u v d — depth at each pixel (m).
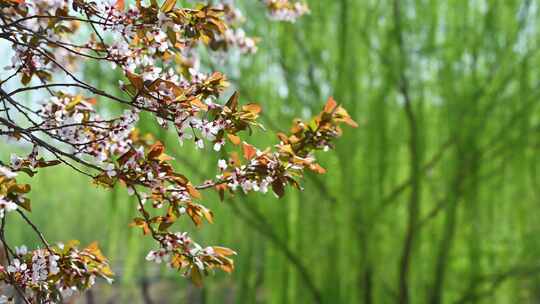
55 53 2.82
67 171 9.94
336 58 8.59
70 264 2.33
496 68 8.92
